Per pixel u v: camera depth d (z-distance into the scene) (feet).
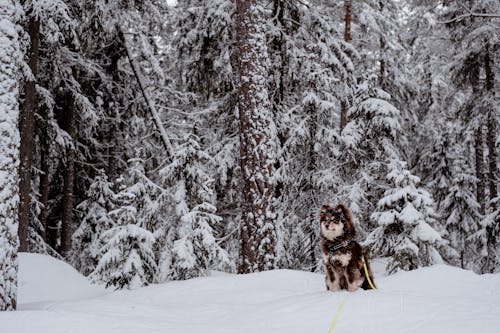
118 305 20.81
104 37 56.90
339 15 64.64
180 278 37.27
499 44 59.36
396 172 39.34
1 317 16.43
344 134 52.01
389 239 39.06
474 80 64.85
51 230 71.05
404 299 17.16
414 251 36.55
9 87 21.81
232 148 52.80
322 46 51.98
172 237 40.86
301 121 50.16
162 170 42.32
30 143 47.01
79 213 69.82
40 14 43.83
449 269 26.84
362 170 52.13
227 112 54.80
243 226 37.24
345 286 21.31
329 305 17.29
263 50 38.27
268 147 37.32
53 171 71.36
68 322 16.01
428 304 16.37
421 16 65.67
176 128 64.69
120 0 55.16
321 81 49.80
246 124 37.47
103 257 35.60
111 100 66.90
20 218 45.88
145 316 18.78
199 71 55.67
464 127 67.77
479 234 57.98
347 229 21.43
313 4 58.44
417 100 74.13
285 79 54.65
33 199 56.34
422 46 81.10
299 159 53.47
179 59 58.29
